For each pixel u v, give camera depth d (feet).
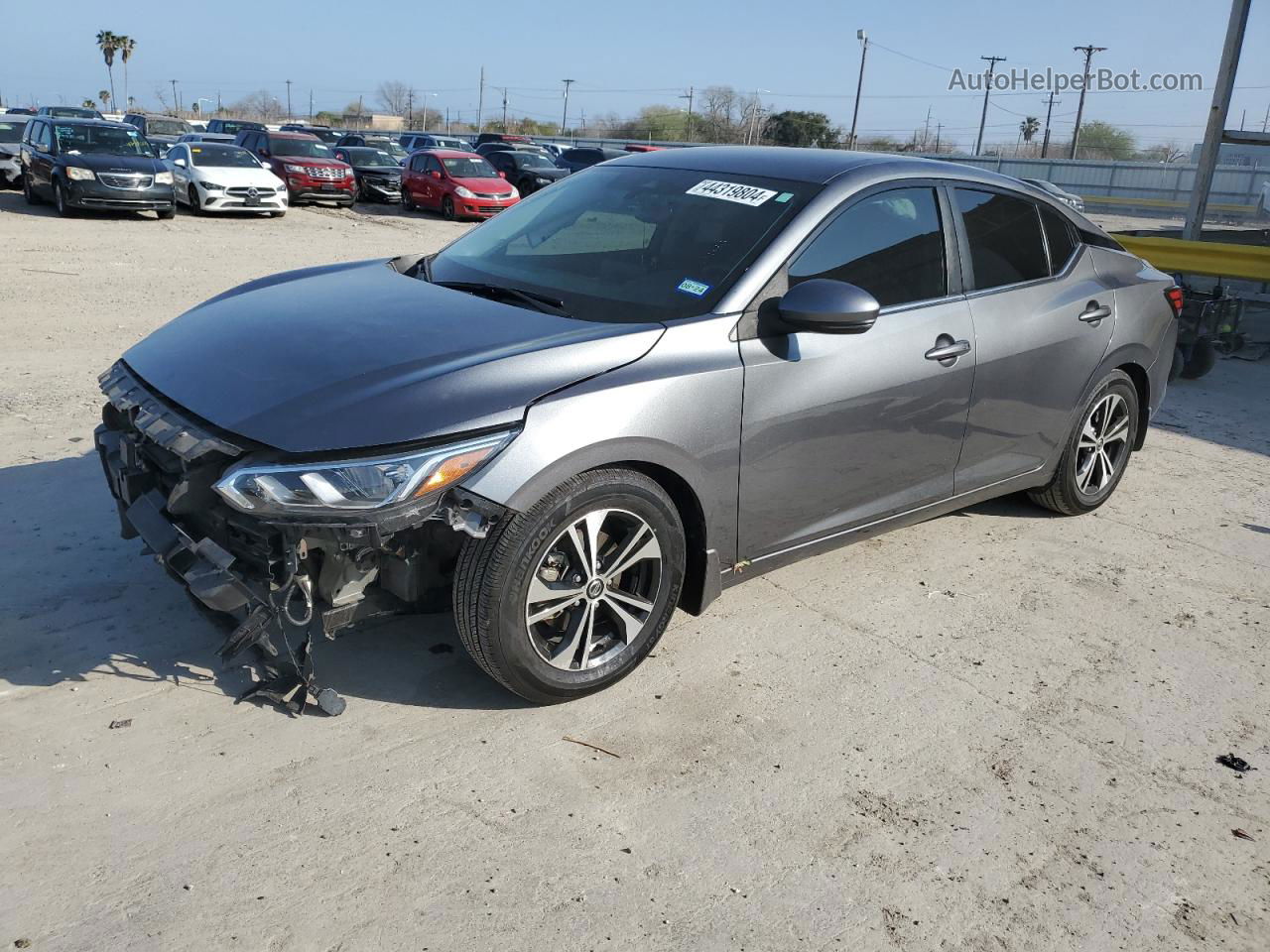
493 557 9.40
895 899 8.35
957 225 13.46
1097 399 15.98
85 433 17.81
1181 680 12.04
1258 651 12.85
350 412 9.09
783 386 11.19
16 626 11.33
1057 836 9.23
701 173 13.23
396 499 8.81
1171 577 14.88
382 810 8.92
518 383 9.61
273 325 10.98
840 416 11.83
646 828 8.96
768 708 10.91
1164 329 16.87
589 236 12.71
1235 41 28.96
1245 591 14.55
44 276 33.91
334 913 7.78
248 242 48.14
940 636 12.75
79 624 11.48
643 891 8.24
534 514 9.45
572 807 9.14
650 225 12.45
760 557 11.85
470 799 9.14
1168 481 19.20
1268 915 8.45
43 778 9.01
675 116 250.78
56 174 53.62
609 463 9.97
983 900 8.40
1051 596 14.05
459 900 7.99
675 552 10.82
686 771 9.77
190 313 12.23
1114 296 15.75
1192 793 9.95
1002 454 14.57
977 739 10.62
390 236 55.98
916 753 10.32
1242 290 36.14
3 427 17.81
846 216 12.10
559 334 10.43
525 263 12.60
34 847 8.22
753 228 11.77
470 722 10.26
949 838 9.11
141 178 54.03
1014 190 14.60
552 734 10.16
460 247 13.93
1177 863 9.00
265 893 7.92
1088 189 134.62
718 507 11.03
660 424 10.15
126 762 9.30
